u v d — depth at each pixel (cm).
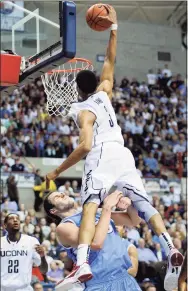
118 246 404
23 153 1761
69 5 387
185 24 2486
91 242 380
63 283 367
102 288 389
